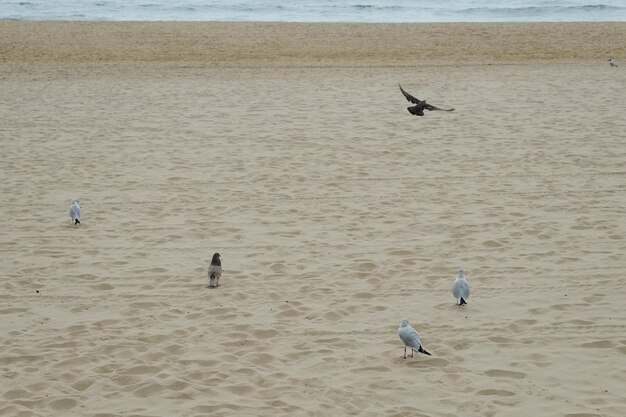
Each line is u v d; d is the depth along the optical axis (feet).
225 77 102.17
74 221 47.60
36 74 104.42
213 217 49.06
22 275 40.01
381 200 52.08
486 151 64.08
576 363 30.35
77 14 191.42
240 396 27.99
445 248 43.55
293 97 87.81
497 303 36.19
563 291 37.58
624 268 40.42
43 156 63.62
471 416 26.43
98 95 89.86
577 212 49.55
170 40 133.08
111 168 60.03
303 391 28.22
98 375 29.58
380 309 35.68
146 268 40.83
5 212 50.19
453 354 31.09
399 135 69.67
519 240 44.73
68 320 34.65
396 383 28.68
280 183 55.98
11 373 29.73
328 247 43.80
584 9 200.23
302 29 146.10
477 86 94.58
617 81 97.50
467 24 153.48
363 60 117.08
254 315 35.06
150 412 26.84
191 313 35.29
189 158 62.59
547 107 81.51
